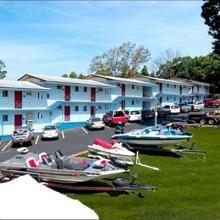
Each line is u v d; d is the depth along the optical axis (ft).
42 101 180.34
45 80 181.06
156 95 265.54
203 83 331.36
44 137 144.87
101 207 57.93
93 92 210.38
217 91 351.46
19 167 67.56
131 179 73.00
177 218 52.95
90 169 67.72
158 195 63.57
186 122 178.70
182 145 114.62
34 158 69.36
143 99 253.03
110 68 366.22
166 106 234.79
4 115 163.73
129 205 58.75
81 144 131.64
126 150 88.02
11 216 28.53
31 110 174.29
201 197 62.59
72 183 66.95
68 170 66.03
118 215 54.08
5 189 32.78
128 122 197.47
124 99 235.40
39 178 66.64
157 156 98.43
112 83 228.22
